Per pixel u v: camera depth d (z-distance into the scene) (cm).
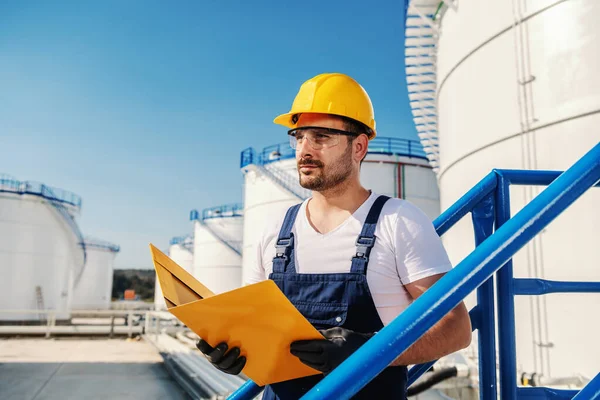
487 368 143
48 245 2412
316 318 127
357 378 78
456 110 876
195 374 737
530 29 713
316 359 101
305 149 140
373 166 1955
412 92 1290
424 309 82
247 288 92
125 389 764
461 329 116
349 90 146
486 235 152
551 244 634
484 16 801
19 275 2297
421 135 1445
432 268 122
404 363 113
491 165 764
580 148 636
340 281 126
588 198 606
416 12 1033
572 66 655
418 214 129
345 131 139
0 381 805
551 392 142
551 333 622
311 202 149
